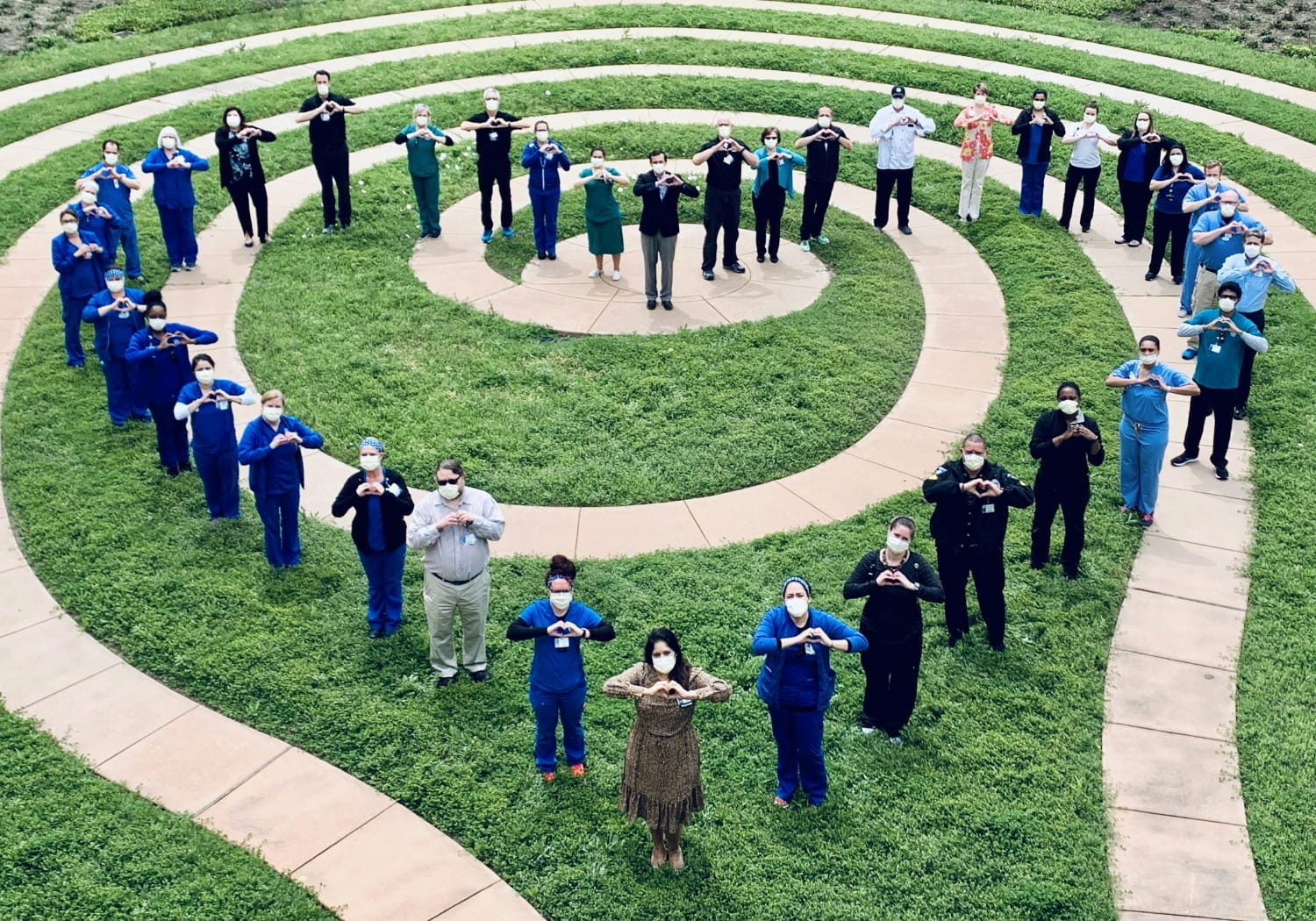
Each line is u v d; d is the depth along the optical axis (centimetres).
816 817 904
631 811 848
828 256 1859
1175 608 1135
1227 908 844
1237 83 2495
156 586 1124
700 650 1055
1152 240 1891
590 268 1806
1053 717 998
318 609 1103
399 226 1902
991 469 1039
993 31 2822
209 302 1662
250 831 887
